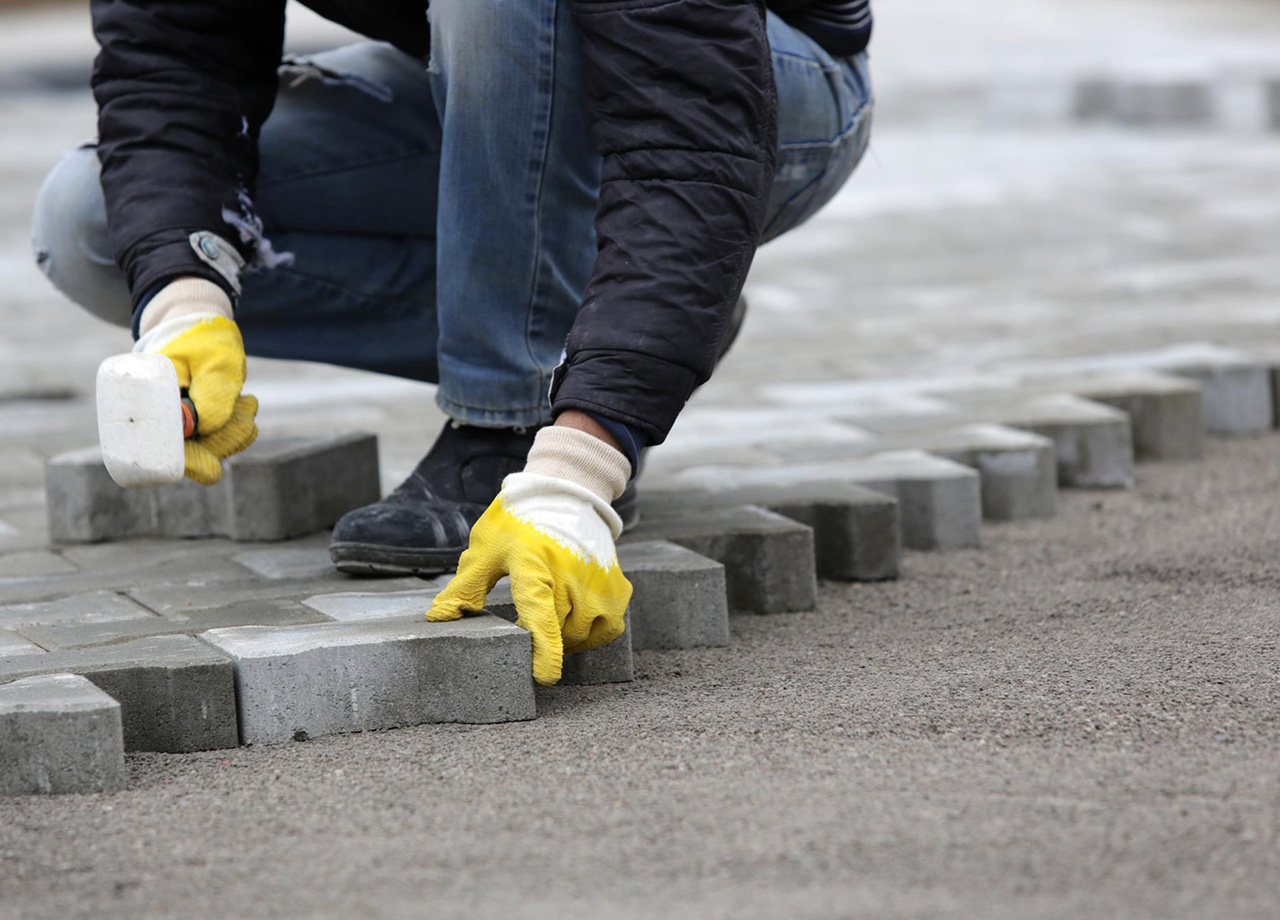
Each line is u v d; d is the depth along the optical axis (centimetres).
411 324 1088
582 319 794
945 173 3609
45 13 10425
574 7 804
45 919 589
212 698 788
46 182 1046
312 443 1137
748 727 784
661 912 569
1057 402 1424
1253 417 1546
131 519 1127
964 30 7238
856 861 609
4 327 2234
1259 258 2362
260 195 1030
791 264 2547
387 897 594
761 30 800
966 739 754
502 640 804
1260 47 5341
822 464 1234
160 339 880
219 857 643
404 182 1052
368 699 806
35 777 726
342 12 962
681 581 938
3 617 914
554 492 798
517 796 700
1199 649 888
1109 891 575
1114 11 7900
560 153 875
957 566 1129
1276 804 652
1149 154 3809
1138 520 1228
